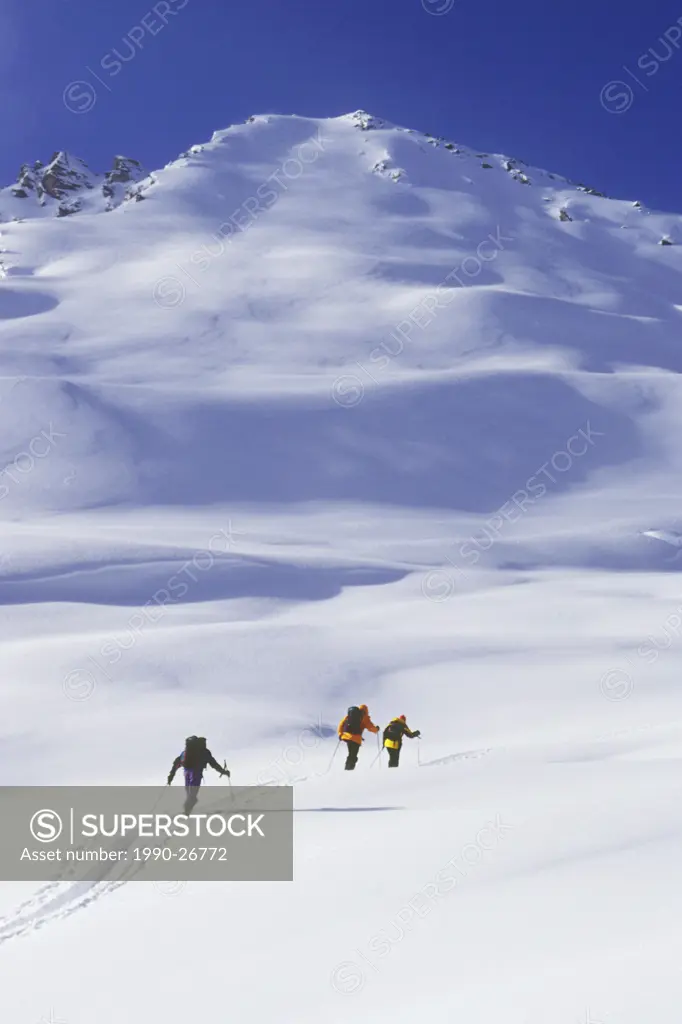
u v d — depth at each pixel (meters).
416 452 107.69
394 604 49.31
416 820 10.08
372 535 78.69
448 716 26.95
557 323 155.50
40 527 71.50
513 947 5.31
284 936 6.52
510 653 35.19
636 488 103.50
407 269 182.88
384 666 32.78
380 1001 4.95
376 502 96.06
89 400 104.69
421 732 25.33
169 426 102.88
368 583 57.22
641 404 124.25
